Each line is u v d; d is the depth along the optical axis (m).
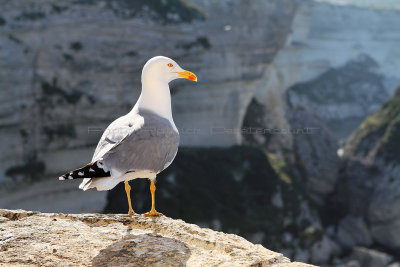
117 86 34.00
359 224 44.47
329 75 109.31
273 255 3.17
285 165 46.75
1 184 27.30
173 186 36.91
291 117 55.03
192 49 40.31
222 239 3.55
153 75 4.11
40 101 29.53
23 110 28.59
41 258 3.00
